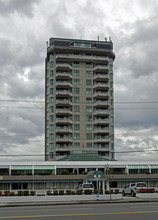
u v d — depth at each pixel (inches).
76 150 3897.6
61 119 3956.7
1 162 3009.4
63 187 2891.2
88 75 4202.8
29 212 888.3
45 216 782.5
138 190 1806.1
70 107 4067.4
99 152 3981.3
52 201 1443.2
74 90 4126.5
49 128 3991.1
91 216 777.6
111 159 3966.5
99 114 4045.3
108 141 3981.3
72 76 4156.0
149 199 1498.5
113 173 2977.4
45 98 4414.4
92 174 2541.8
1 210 970.7
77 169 3152.1
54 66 4160.9
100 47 4298.7
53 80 4126.5
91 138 4018.2
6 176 2778.1
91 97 4151.1
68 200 1503.4
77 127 4018.2
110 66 4298.7
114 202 1353.3
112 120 4143.7
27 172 3016.7
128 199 1517.0
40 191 2677.2
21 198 1454.2
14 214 839.1
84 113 4082.2
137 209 944.3
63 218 743.7
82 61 4212.6
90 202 1330.0
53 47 4143.7
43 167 3080.7
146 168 3230.8
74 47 4160.9
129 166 3208.7
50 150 3922.2
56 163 3134.8
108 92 4185.5
